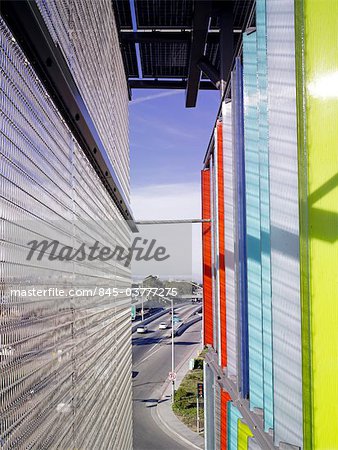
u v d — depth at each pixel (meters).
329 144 2.94
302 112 2.99
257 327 4.60
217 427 7.50
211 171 9.15
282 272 3.34
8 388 1.41
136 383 26.34
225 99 6.46
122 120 5.87
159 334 42.78
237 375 5.09
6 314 1.42
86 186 3.02
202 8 7.34
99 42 3.60
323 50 2.97
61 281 2.19
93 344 3.11
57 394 2.04
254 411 4.43
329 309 2.92
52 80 2.03
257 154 4.72
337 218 2.92
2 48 1.44
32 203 1.72
